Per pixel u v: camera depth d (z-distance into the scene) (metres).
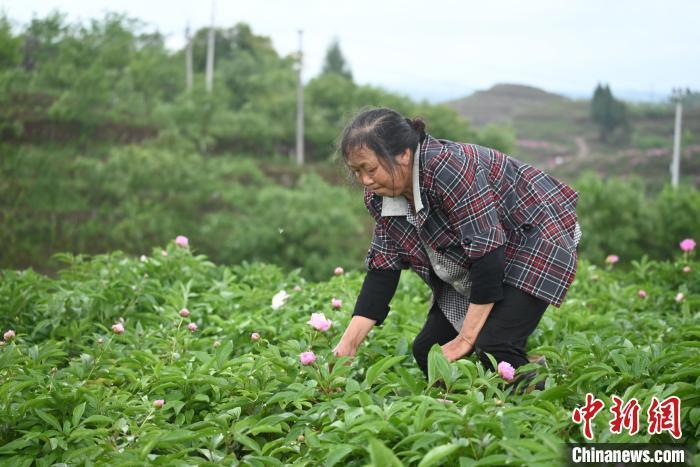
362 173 3.47
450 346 3.72
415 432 3.00
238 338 4.90
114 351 4.47
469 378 3.44
